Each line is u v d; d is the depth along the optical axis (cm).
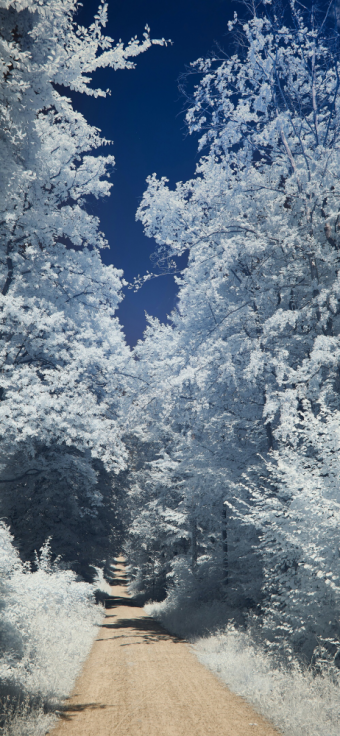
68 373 1680
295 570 988
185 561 2278
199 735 623
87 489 2105
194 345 1827
